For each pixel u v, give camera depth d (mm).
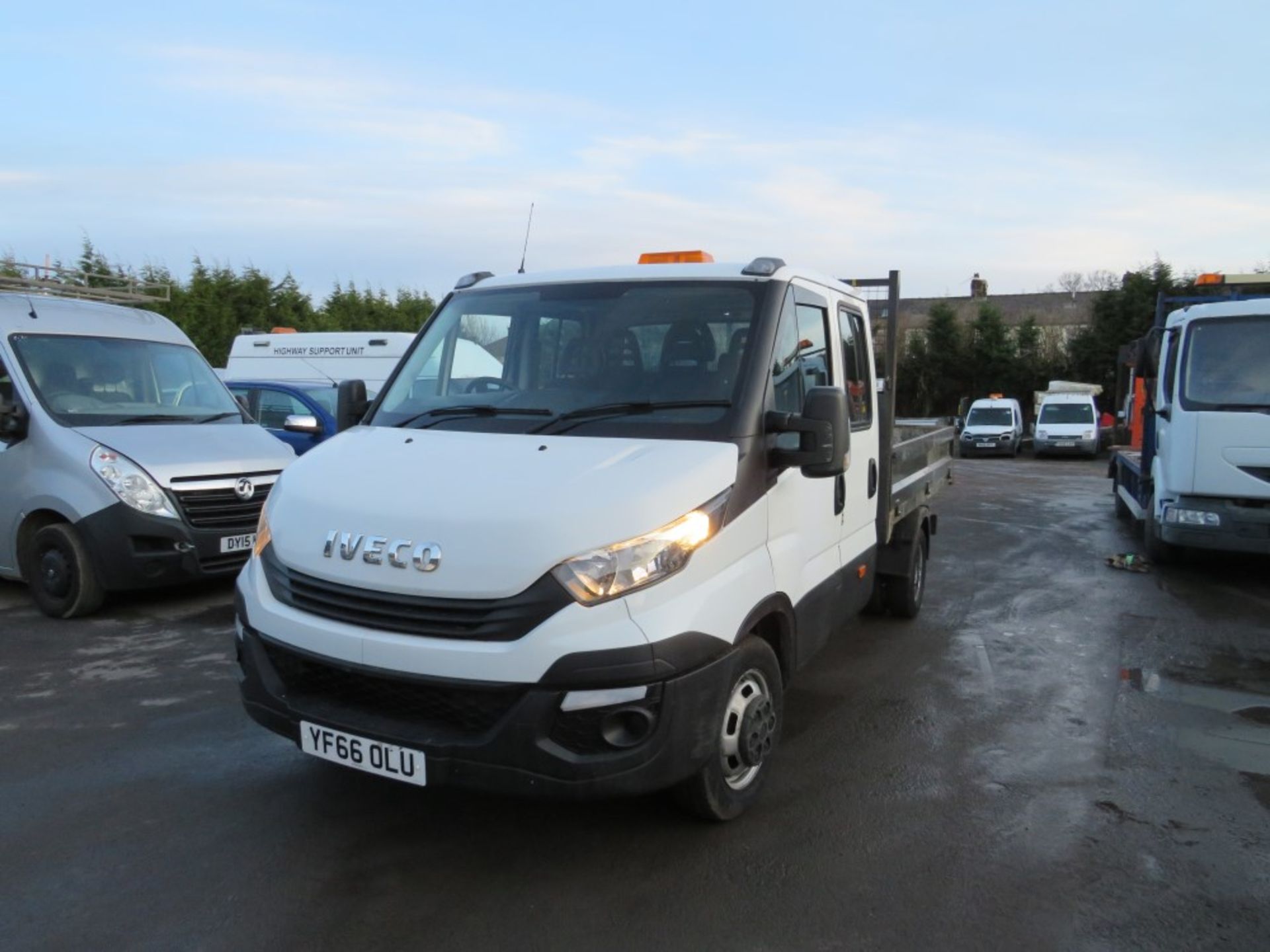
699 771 3543
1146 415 10422
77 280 10625
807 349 4492
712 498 3473
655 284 4359
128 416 7516
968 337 39156
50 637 6543
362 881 3412
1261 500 8312
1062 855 3686
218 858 3572
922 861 3613
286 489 3771
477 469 3523
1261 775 4473
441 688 3168
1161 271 35062
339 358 14477
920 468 7406
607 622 3107
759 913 3244
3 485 7211
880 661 6309
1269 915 3281
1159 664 6297
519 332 4398
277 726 3535
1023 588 8719
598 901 3297
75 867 3500
